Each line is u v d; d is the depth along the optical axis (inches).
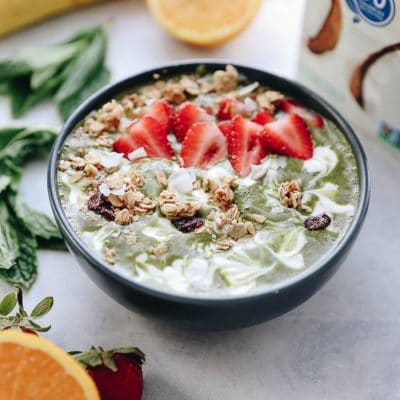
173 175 19.6
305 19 21.9
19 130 22.3
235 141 20.0
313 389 18.7
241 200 19.2
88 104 20.6
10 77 23.7
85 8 25.9
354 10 20.6
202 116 20.5
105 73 23.9
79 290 20.1
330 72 22.2
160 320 18.2
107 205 18.9
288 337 19.4
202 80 21.5
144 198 19.1
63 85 23.5
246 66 21.4
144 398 18.5
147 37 25.2
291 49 25.0
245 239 18.5
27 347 17.3
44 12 25.2
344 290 20.1
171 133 20.6
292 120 20.2
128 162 19.9
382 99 21.3
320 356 19.1
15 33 25.3
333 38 21.5
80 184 19.4
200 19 24.2
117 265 18.1
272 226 18.8
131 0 26.0
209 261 18.1
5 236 20.5
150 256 18.2
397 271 20.5
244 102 21.0
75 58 23.9
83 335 19.4
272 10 25.9
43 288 20.1
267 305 17.5
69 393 17.2
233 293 17.7
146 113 20.6
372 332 19.5
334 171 19.6
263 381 18.8
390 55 20.6
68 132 20.2
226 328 18.2
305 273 17.7
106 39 24.3
